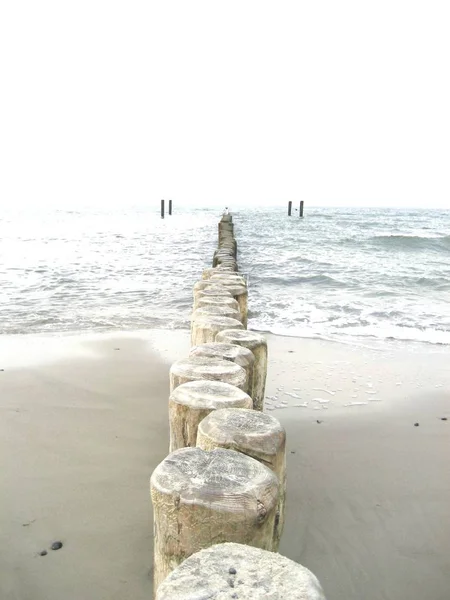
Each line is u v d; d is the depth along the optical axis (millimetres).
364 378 5488
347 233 30500
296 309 9039
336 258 17484
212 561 1361
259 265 15047
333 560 2703
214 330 4090
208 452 1918
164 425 4113
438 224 45094
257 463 1858
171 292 10453
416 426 4293
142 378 5199
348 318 8422
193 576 1308
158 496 1719
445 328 7859
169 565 1729
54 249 19453
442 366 5973
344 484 3395
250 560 1366
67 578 2482
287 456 3736
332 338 7152
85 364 5660
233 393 2586
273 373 5586
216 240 24453
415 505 3182
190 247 20766
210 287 6125
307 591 1257
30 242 22719
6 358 5895
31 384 5000
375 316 8617
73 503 3049
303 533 2902
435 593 2500
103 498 3104
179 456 1884
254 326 7781
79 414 4305
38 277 12297
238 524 1635
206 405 2447
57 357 5941
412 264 16219
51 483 3256
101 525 2854
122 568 2543
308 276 12594
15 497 3094
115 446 3754
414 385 5309
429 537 2895
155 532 1804
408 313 8867
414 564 2688
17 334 7098
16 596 2379
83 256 17062
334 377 5500
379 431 4180
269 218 53062
